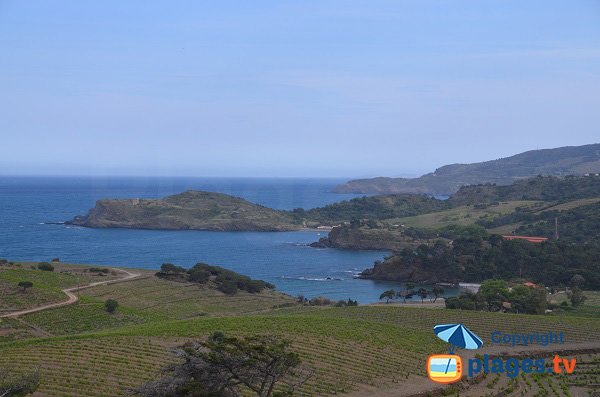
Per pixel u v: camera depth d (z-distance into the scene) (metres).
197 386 34.44
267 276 180.88
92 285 110.25
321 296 142.50
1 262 123.69
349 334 66.38
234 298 119.69
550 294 138.75
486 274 166.88
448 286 165.38
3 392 38.56
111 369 50.53
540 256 166.62
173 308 103.75
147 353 55.59
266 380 36.94
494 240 179.75
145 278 122.56
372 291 158.75
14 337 70.38
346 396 47.12
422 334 69.94
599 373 56.00
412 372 54.25
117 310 89.00
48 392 44.09
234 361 35.41
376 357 58.44
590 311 111.06
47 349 56.66
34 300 87.19
